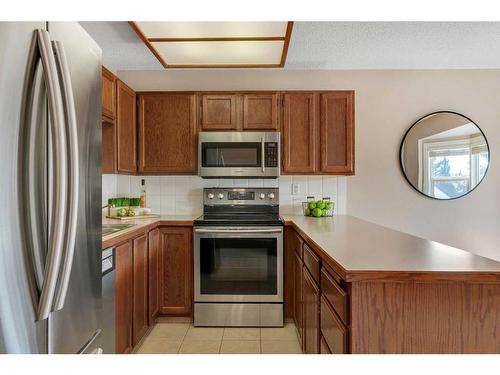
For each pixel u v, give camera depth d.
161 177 3.27
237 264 2.67
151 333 2.54
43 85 0.90
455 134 3.28
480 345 1.09
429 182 3.28
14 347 0.79
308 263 1.88
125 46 2.73
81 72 1.12
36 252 0.86
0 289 0.75
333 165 2.92
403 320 1.09
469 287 1.09
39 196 0.88
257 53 2.44
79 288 1.10
